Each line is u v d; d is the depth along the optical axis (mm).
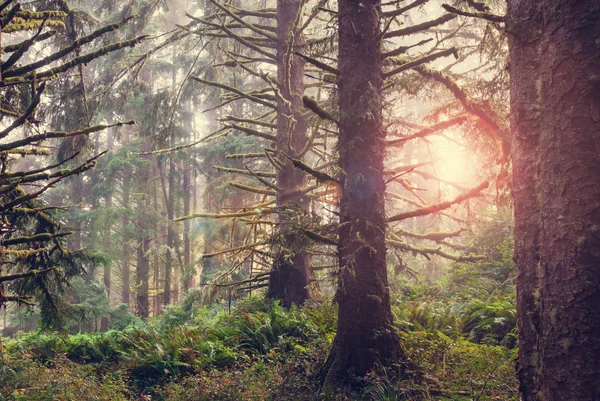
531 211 4094
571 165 3564
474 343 9336
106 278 30516
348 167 7832
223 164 24844
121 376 9305
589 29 3576
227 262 22234
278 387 7598
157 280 31688
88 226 29125
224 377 8227
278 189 12578
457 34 13562
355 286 7641
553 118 3713
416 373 7234
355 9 8016
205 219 24969
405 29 8344
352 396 7012
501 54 7957
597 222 3428
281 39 13656
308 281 13039
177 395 8086
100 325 27891
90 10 25469
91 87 18984
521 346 4145
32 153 9078
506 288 12289
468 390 6660
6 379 7328
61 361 9508
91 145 13406
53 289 11344
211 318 14016
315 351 8742
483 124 8742
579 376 3414
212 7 17078
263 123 13625
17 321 23297
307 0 11383
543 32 3871
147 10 16500
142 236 28703
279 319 10750
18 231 10445
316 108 7715
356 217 7703
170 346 10430
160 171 30172
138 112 27547
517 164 4242
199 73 18234
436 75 9227
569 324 3494
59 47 11742
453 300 12180
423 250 13062
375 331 7473
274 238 8711
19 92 10039
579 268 3461
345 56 8039
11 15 7777
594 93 3531
